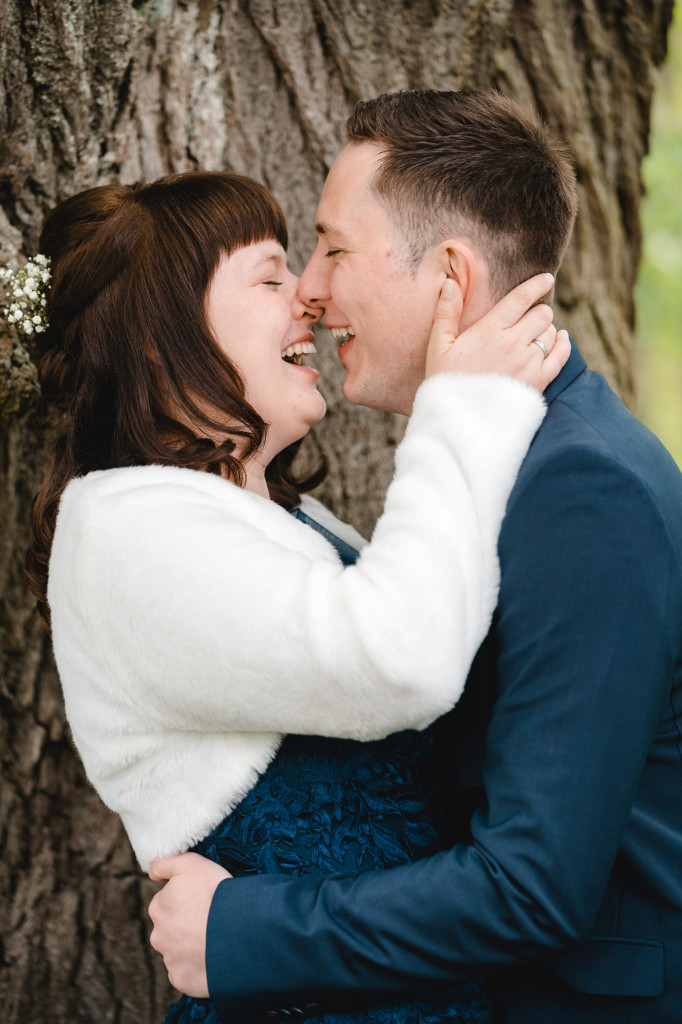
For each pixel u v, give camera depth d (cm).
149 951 218
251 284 167
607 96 244
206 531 137
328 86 215
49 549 172
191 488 148
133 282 163
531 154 155
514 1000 139
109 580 139
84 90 205
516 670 126
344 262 161
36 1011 217
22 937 218
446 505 131
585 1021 133
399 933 124
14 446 215
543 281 146
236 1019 133
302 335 178
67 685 153
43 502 171
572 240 243
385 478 222
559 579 124
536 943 121
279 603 129
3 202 206
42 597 177
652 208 564
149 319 163
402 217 155
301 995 129
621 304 254
